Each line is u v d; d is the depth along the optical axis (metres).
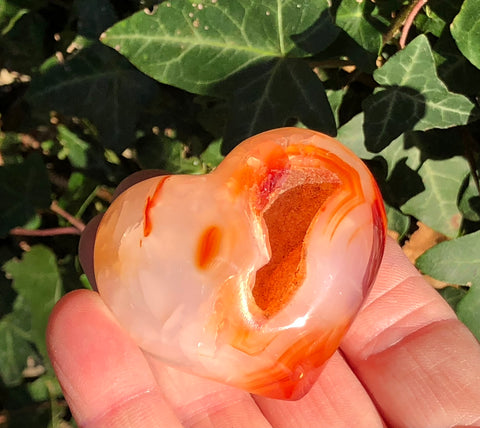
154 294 0.09
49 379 0.15
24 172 0.14
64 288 0.14
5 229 0.14
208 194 0.09
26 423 0.15
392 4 0.13
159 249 0.09
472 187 0.14
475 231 0.14
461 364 0.12
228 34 0.12
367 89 0.14
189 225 0.09
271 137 0.10
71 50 0.14
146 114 0.14
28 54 0.15
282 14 0.12
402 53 0.12
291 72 0.12
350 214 0.09
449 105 0.12
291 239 0.10
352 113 0.14
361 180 0.10
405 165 0.14
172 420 0.11
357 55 0.13
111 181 0.15
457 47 0.12
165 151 0.14
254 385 0.10
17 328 0.14
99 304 0.11
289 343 0.09
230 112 0.12
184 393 0.11
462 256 0.13
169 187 0.10
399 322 0.12
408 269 0.13
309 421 0.12
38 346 0.14
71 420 0.15
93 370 0.10
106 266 0.10
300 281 0.09
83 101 0.14
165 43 0.12
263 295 0.10
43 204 0.14
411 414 0.12
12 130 0.15
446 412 0.11
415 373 0.12
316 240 0.09
